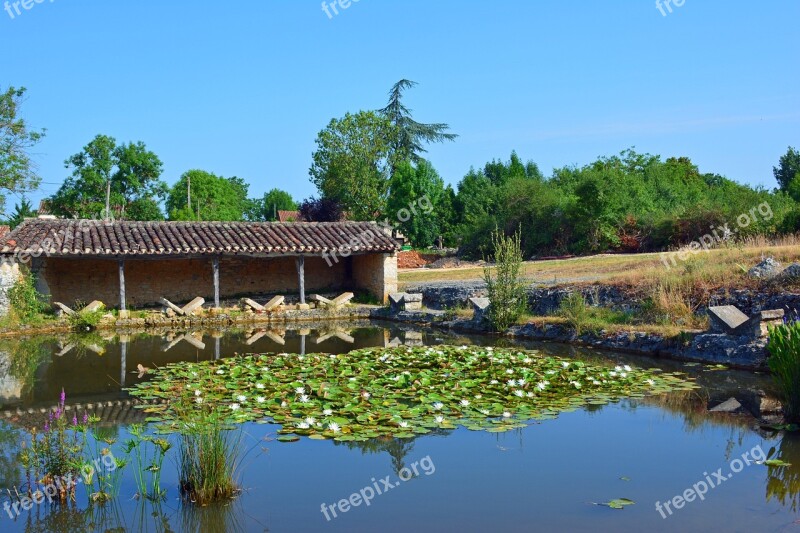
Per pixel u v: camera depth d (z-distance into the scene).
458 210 52.50
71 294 25.12
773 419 8.89
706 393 10.43
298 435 8.29
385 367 12.34
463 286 23.31
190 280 27.23
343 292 28.69
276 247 24.34
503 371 11.61
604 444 7.96
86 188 45.50
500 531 5.60
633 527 5.65
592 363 13.14
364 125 44.19
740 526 5.64
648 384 10.82
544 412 9.23
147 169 47.84
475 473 7.04
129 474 7.10
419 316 21.34
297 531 5.64
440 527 5.68
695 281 15.91
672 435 8.28
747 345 12.30
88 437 8.36
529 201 40.84
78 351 16.42
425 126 52.28
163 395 10.56
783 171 55.41
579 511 6.00
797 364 8.68
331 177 44.28
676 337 13.62
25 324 20.25
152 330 20.98
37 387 11.89
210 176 66.75
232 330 20.92
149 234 24.28
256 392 10.41
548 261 31.31
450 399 9.85
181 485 6.57
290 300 27.56
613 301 17.09
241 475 7.04
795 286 13.95
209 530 5.73
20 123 35.38
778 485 6.60
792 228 26.09
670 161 58.44
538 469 7.13
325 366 12.38
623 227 36.81
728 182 51.75
